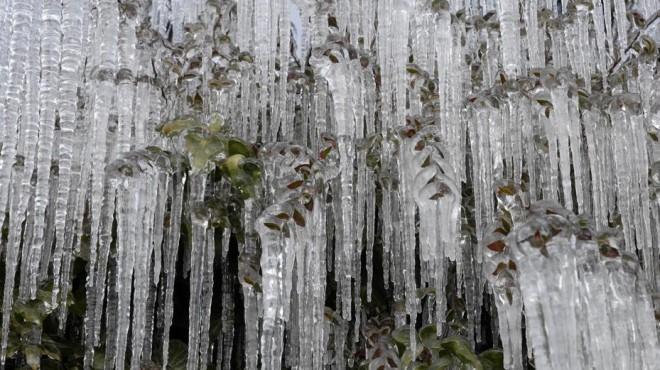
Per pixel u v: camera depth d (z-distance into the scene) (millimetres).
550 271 1634
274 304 1885
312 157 2064
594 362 1646
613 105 2277
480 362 2109
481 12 3072
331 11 2602
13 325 2078
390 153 2266
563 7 2822
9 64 2123
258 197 2078
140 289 2006
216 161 2084
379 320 2357
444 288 2266
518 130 2258
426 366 2123
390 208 2318
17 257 2135
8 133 2078
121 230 2002
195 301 2059
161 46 2502
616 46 3004
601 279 1680
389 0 2326
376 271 2541
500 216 1977
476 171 2277
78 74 2197
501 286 1810
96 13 2379
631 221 2352
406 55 2287
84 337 2256
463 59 2531
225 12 2869
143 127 2252
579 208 2170
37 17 2170
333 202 2285
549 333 1619
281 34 2355
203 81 2393
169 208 2311
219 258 2395
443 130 2266
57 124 2311
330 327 2262
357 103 2275
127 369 2236
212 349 2316
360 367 2291
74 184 2271
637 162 2266
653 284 2254
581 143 2488
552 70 2205
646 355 1722
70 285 2199
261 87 2414
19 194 2162
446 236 2066
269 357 1863
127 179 2020
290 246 1927
